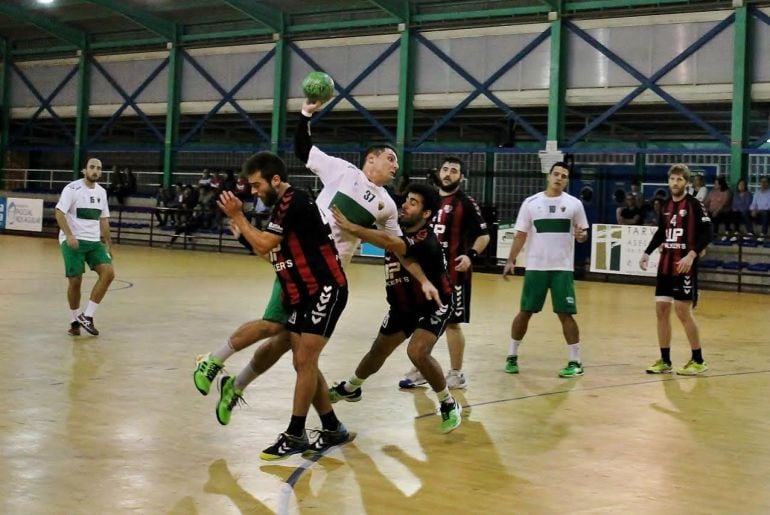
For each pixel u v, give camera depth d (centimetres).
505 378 757
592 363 846
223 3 2652
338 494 428
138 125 3262
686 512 415
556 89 2228
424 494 432
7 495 405
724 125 2717
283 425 560
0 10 2831
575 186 2562
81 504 398
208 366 511
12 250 2167
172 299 1276
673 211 795
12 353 777
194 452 492
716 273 1992
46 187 3525
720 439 557
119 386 657
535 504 422
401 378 734
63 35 3017
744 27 2008
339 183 578
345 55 2575
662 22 2122
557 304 769
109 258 914
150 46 2934
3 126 3303
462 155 2744
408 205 557
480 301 1445
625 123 2661
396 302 571
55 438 506
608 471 481
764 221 1975
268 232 482
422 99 2455
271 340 525
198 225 2733
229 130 3334
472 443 535
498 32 2334
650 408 646
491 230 2244
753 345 1011
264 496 421
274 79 2688
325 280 491
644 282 2002
